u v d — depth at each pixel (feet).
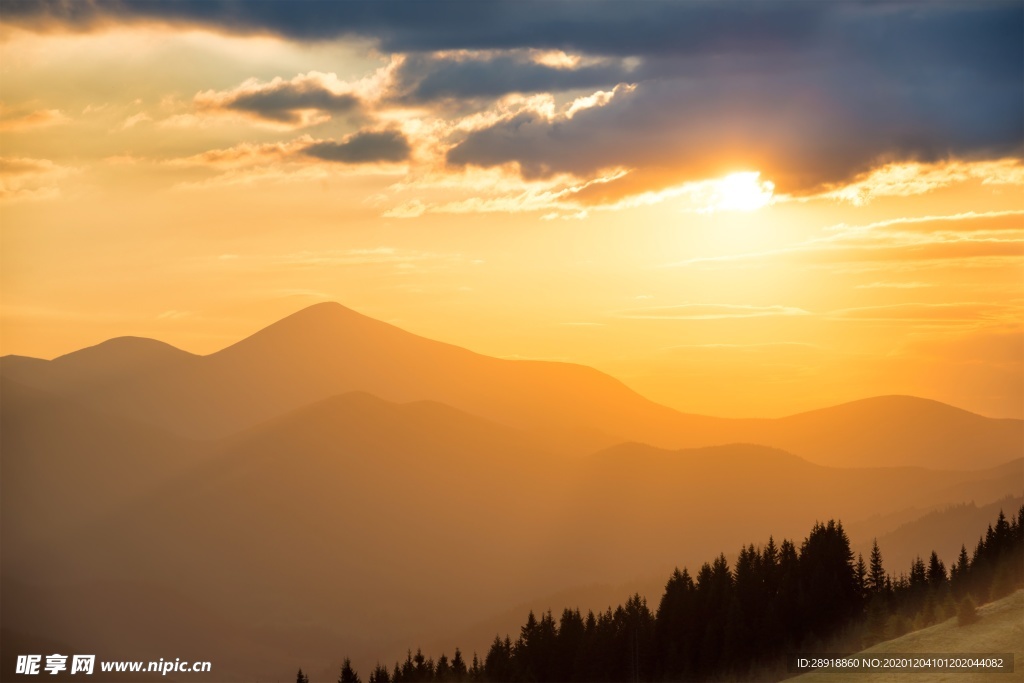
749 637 474.90
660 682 501.15
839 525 529.86
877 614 405.18
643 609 553.23
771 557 538.88
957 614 342.85
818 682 322.34
